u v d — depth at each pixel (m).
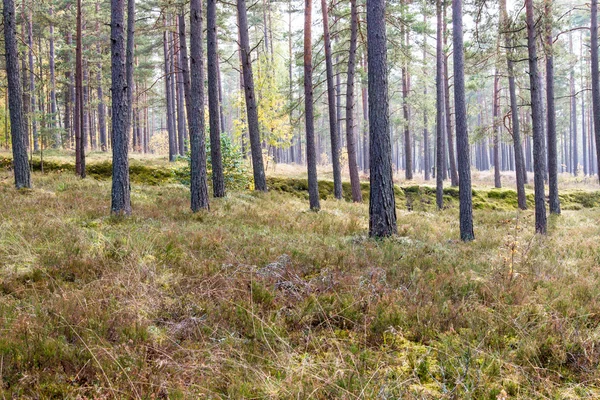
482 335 4.88
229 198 15.91
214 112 16.12
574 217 19.19
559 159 71.44
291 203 18.06
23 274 6.16
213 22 15.62
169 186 19.17
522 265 7.70
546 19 13.86
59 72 34.69
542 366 4.33
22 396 3.40
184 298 5.67
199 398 3.56
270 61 27.70
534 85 14.09
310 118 17.14
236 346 4.57
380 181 10.49
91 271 6.38
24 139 14.84
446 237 12.70
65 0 28.50
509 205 25.75
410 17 20.97
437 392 3.78
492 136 24.41
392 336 4.91
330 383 3.76
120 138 11.45
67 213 10.66
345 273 7.02
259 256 7.75
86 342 4.31
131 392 3.57
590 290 6.43
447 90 28.30
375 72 10.40
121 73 11.51
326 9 19.64
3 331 4.39
